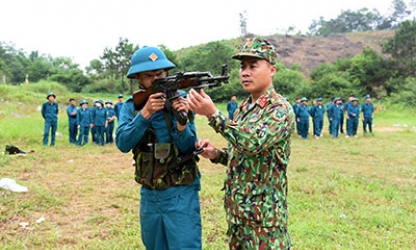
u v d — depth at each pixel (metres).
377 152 10.08
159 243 2.38
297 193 5.66
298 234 4.04
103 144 11.56
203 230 4.16
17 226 4.22
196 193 2.43
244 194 2.11
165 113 2.25
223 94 36.91
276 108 2.02
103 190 5.81
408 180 6.86
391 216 4.64
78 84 48.94
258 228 2.09
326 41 74.81
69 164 7.82
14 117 17.53
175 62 45.34
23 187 5.54
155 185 2.28
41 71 59.75
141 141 2.34
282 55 66.25
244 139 1.91
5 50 70.25
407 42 43.00
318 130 14.38
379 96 38.19
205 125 17.77
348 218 4.59
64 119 16.39
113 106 13.38
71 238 3.93
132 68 2.25
